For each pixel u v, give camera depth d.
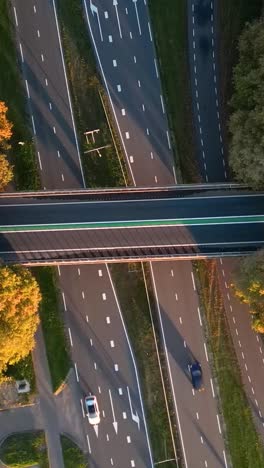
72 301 81.69
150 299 81.88
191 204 76.12
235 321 82.12
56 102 81.94
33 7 82.19
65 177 81.75
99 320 81.62
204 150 81.81
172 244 75.81
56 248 75.94
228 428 81.25
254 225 75.56
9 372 80.50
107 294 81.88
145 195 76.44
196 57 81.88
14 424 80.94
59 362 81.12
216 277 82.06
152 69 82.00
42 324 81.12
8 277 69.38
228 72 81.88
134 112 82.19
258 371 81.81
